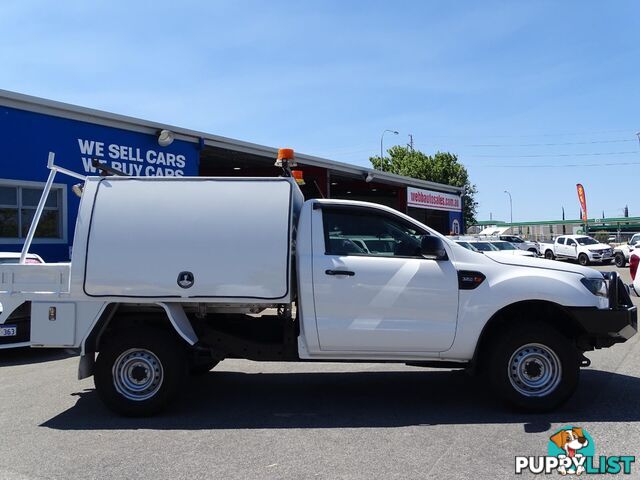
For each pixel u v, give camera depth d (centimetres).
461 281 564
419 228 590
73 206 1397
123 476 426
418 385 689
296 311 592
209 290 561
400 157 6378
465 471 423
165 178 591
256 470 433
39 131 1323
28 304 852
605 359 805
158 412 575
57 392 678
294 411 588
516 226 8112
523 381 557
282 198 577
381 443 486
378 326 562
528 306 582
